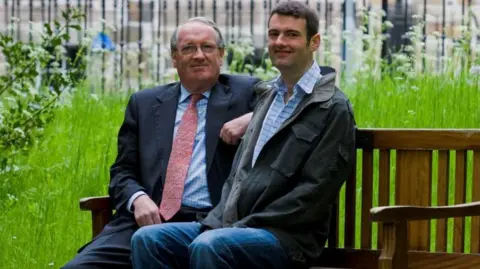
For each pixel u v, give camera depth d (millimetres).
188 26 10930
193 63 10820
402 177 10570
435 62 18625
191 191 10711
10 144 14703
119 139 11055
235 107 10867
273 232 9688
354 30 21422
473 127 15203
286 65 10008
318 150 9781
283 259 9664
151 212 10539
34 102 14852
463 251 10500
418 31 18375
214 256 9461
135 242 10070
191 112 10930
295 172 9852
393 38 23641
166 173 10766
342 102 9906
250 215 9773
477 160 10352
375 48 18688
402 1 23844
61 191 14773
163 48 21562
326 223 10008
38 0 27000
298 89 10055
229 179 10398
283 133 9969
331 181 9750
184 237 10141
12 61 14781
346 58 19641
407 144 10508
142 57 22703
